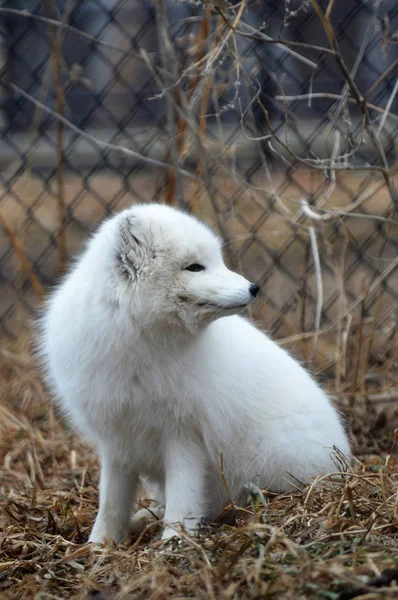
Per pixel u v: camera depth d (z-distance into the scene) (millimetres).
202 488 7242
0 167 15320
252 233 11172
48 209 15602
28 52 13758
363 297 9867
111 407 6965
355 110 12758
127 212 6801
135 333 6703
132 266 6625
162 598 5172
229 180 11719
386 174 8328
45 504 8102
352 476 6961
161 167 11523
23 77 13789
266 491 6969
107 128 15758
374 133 8484
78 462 9430
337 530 6105
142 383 6848
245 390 7301
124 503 7465
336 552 5621
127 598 5305
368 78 12797
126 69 15133
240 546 5887
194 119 10414
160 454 7348
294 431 7480
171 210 7172
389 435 9633
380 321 10312
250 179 11375
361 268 12867
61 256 11531
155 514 7879
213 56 8812
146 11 12508
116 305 6699
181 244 6648
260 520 6629
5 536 6898
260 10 11117
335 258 11867
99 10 13430
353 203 10023
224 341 7285
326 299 12430
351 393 9969
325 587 4973
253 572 5141
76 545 6664
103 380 6863
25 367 11320
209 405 7055
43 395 10742
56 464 9328
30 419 10484
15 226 12883
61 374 7113
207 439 7188
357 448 9383
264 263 13516
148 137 12445
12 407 10672
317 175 11484
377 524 6219
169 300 6656
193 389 6953
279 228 13344
